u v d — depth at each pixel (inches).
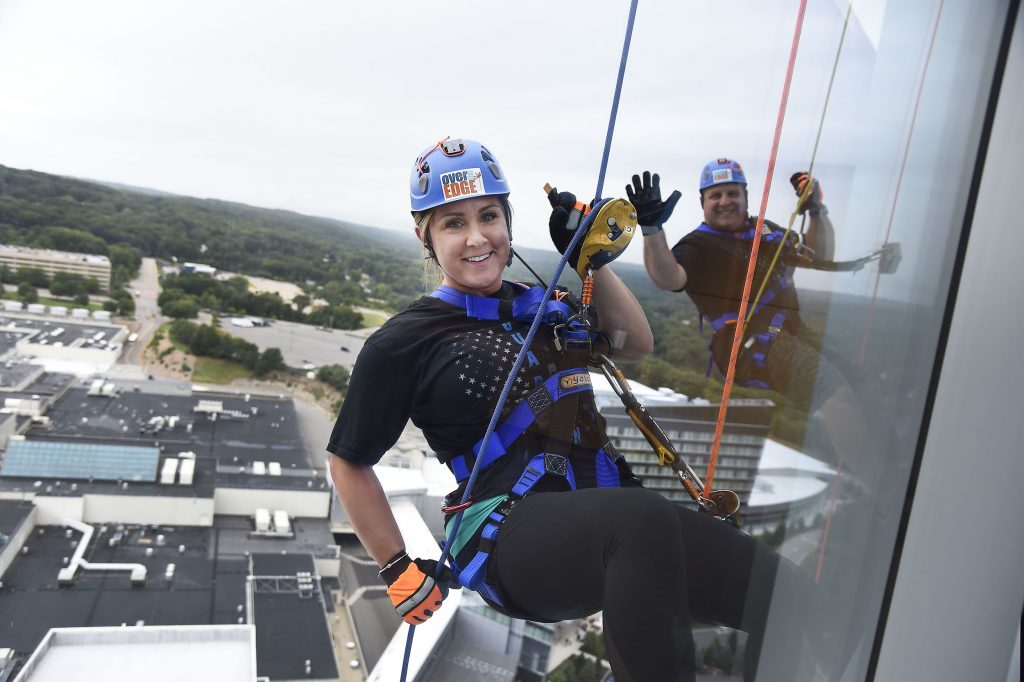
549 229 54.0
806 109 40.3
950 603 35.0
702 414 66.1
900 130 35.1
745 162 59.0
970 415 33.2
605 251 51.8
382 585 494.9
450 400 49.9
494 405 49.7
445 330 51.5
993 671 35.1
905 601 35.8
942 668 35.6
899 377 35.4
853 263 37.4
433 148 52.4
